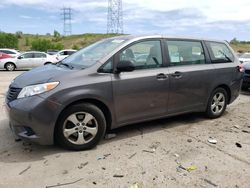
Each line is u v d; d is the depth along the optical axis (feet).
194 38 19.39
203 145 15.84
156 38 17.37
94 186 11.53
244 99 28.58
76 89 14.11
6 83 39.81
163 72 17.03
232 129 18.65
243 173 12.85
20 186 11.44
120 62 15.10
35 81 14.10
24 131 13.92
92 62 15.40
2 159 13.67
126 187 11.48
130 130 17.90
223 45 21.34
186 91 18.29
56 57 75.87
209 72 19.44
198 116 21.34
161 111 17.40
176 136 17.08
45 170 12.71
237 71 21.43
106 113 15.55
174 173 12.67
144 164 13.42
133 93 15.89
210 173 12.78
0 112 21.35
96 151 14.75
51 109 13.61
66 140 14.37
